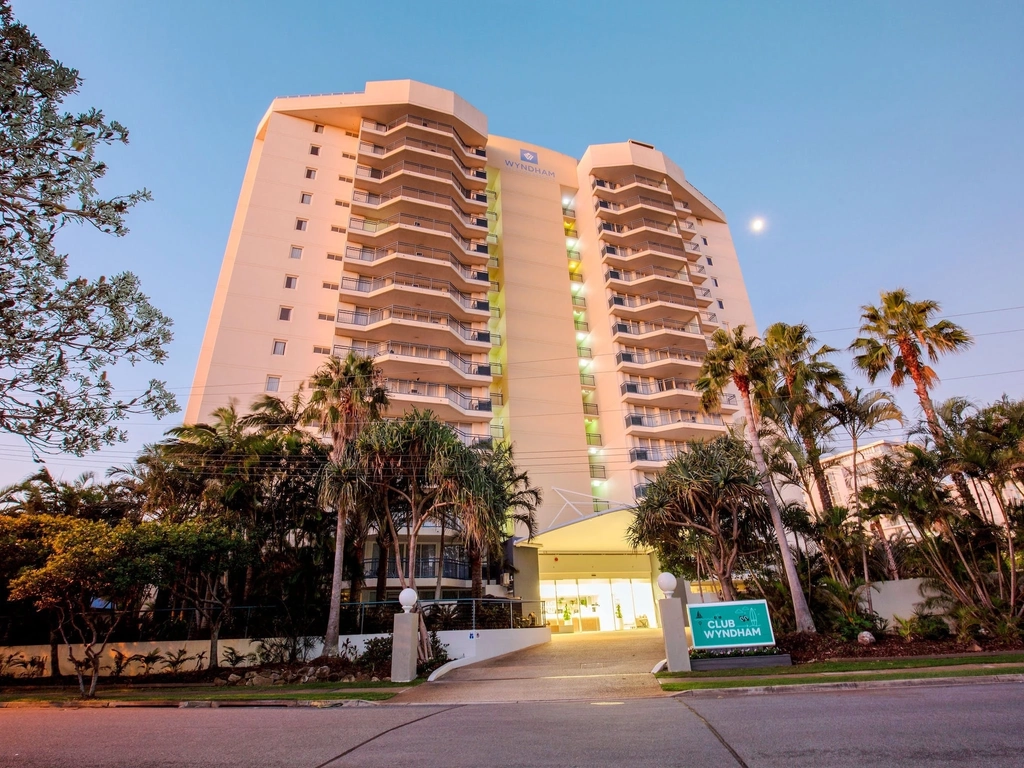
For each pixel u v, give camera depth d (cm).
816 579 1995
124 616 2155
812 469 2097
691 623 1524
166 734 800
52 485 2553
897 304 2316
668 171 5394
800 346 2309
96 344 541
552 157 5347
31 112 459
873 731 646
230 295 3394
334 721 917
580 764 556
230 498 2100
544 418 4081
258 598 2205
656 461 4016
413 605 1758
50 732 838
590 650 2061
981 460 1614
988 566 1734
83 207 505
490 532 1969
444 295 3772
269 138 3972
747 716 801
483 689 1355
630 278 4884
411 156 4150
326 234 3844
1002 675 1073
